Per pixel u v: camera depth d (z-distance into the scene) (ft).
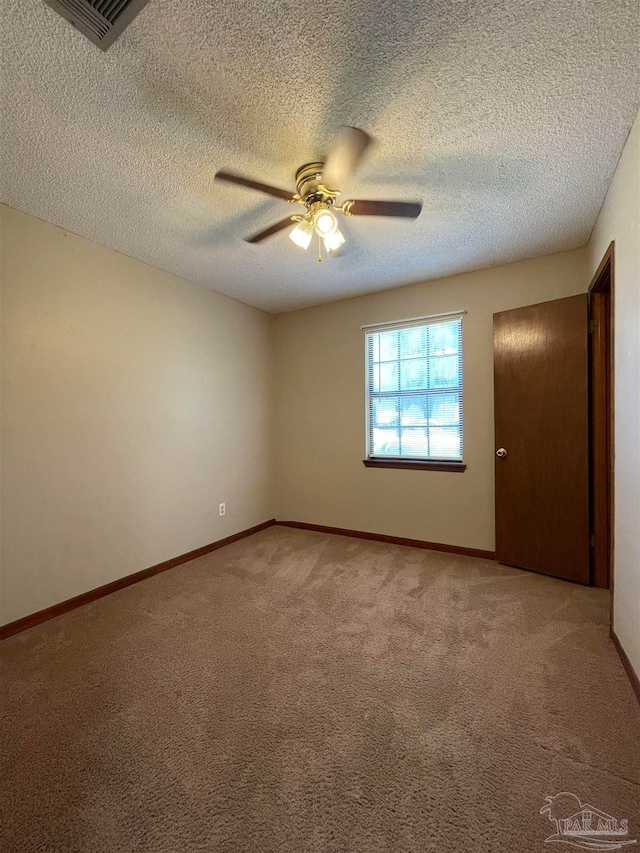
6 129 4.95
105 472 8.43
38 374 7.26
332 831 3.49
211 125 4.97
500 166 5.95
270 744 4.42
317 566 9.85
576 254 8.98
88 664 5.90
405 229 7.90
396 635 6.61
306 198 5.80
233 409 12.08
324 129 5.08
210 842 3.42
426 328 11.14
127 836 3.47
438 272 10.21
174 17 3.64
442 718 4.76
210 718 4.81
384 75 4.29
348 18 3.69
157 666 5.84
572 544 8.70
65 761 4.21
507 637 6.50
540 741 4.40
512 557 9.55
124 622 7.16
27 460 7.09
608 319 8.32
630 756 4.19
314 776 4.01
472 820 3.56
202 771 4.09
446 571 9.40
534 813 3.60
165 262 9.29
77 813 3.67
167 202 6.75
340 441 12.53
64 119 4.82
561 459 8.82
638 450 5.09
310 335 13.07
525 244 8.67
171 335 10.02
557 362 8.84
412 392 11.39
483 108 4.80
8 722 4.77
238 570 9.65
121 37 3.79
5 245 6.80
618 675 5.50
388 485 11.69
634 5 3.60
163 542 9.73
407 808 3.67
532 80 4.40
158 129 5.03
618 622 6.07
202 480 10.92
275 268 9.75
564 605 7.62
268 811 3.67
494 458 10.07
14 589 6.87
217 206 6.88
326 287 11.20
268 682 5.47
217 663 5.90
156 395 9.61
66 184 6.20
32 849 3.37
